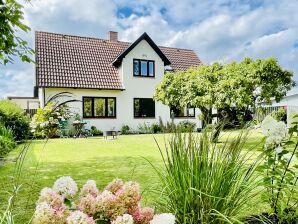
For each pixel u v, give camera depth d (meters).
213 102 9.24
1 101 12.39
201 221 1.92
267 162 2.32
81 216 1.38
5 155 7.53
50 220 1.37
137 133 19.03
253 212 2.64
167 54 23.22
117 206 1.56
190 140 2.18
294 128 2.30
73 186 1.71
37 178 4.76
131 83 19.47
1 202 3.33
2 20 4.44
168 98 11.47
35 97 24.69
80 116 17.84
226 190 2.05
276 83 9.33
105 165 6.19
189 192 2.03
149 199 2.83
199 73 10.16
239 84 8.77
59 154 8.10
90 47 20.56
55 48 19.22
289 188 2.33
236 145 2.14
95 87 18.16
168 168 2.25
